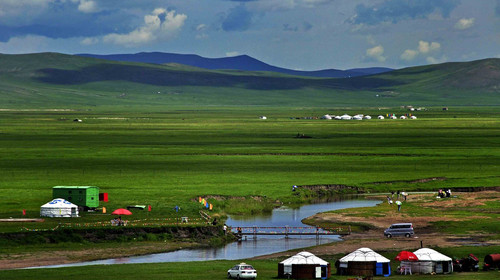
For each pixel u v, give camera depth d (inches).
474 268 4045.3
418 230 5580.7
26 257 4375.0
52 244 4781.0
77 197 6028.5
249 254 4699.8
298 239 5329.7
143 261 4392.2
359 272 3892.7
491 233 5339.6
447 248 4630.9
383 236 5364.2
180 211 6195.9
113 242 4968.0
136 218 5698.8
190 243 5044.3
